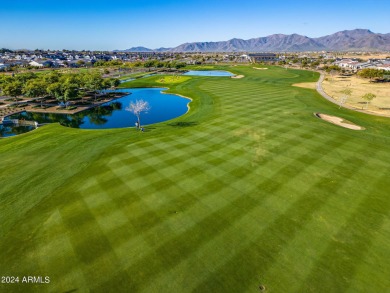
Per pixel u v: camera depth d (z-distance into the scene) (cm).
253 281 1412
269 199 2144
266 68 16350
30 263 1541
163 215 1952
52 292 1348
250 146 3250
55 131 4362
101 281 1410
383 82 10538
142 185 2367
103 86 8362
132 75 13362
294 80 10775
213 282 1404
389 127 4419
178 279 1422
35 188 2391
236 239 1717
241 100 6353
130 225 1848
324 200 2133
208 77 11875
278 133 3725
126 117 6119
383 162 2823
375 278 1433
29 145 3625
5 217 1981
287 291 1355
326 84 9725
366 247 1655
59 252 1617
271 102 6012
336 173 2564
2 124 5472
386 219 1916
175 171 2620
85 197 2208
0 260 1570
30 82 7769
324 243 1686
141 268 1491
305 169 2642
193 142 3459
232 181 2416
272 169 2641
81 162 2930
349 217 1934
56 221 1909
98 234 1766
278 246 1658
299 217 1930
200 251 1617
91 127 5331
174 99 7812
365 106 6144
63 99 7125
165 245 1664
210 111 5406
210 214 1962
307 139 3481
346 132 3841
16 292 1349
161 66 17350
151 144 3431
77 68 17875
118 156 3050
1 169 2827
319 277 1438
